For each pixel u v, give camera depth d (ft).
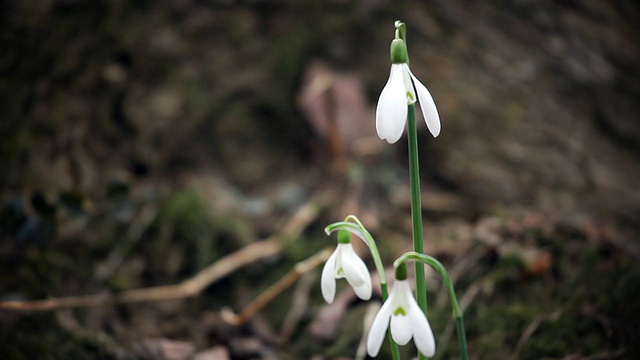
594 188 2.10
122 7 2.19
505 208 2.02
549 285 1.73
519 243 1.83
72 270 1.82
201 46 2.22
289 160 2.16
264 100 2.19
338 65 2.25
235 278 1.89
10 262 1.77
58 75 2.04
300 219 1.99
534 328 1.64
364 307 1.76
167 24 2.22
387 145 2.14
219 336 1.77
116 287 1.82
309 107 2.13
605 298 1.65
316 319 1.77
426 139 2.14
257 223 1.99
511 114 2.22
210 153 2.11
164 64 2.16
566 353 1.59
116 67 2.12
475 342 1.66
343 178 2.08
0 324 1.66
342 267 1.28
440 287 1.77
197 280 1.85
